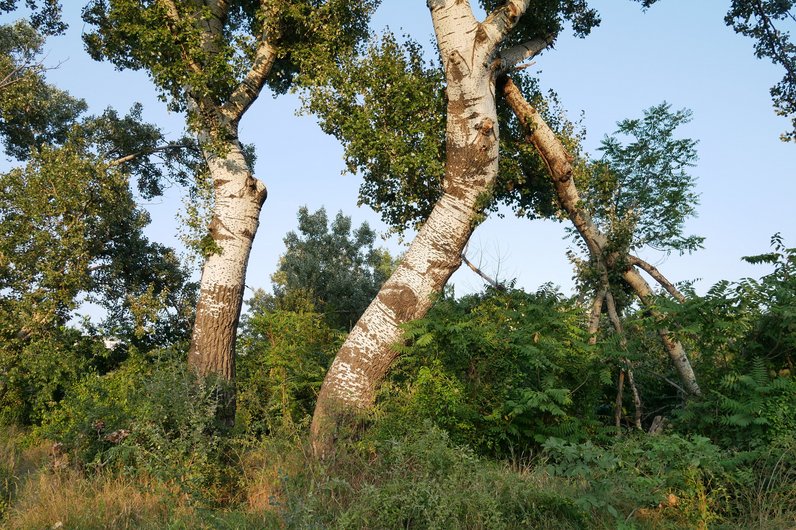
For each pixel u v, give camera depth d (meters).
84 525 6.75
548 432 9.95
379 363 10.98
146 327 17.39
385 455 7.72
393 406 9.59
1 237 15.53
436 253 11.53
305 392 13.11
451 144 11.89
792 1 15.60
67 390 12.01
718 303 9.26
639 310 10.72
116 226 19.59
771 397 8.32
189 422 8.40
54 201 16.19
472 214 11.66
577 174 14.30
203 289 13.07
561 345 10.38
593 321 13.24
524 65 13.93
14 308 15.09
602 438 10.26
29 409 13.96
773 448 7.39
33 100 20.61
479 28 11.68
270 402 11.31
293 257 33.59
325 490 6.95
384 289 11.48
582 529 6.26
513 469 8.61
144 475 7.93
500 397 9.87
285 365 12.93
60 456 8.84
